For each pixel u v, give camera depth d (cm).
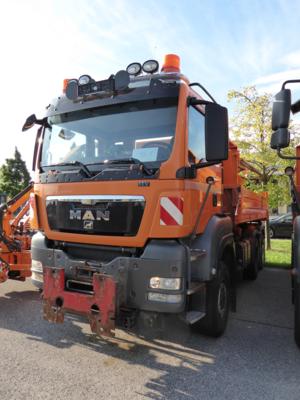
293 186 464
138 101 394
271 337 452
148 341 431
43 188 438
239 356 395
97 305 360
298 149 491
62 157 439
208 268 396
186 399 308
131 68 416
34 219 449
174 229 352
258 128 1138
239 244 649
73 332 455
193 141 395
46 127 462
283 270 917
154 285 351
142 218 361
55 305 391
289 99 368
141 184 362
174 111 373
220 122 361
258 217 838
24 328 469
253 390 323
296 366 372
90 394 313
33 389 320
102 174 384
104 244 386
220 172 494
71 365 367
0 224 603
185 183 362
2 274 583
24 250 629
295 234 419
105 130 410
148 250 355
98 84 415
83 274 393
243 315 539
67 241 417
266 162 1117
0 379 337
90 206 392
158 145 371
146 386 329
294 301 418
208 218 430
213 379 343
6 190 4178
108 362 376
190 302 407
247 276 782
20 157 4369
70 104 441
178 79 388
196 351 407
